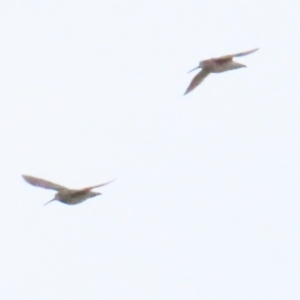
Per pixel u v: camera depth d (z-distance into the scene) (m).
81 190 18.11
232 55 21.03
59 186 18.23
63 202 18.16
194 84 21.19
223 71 21.02
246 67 21.00
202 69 21.03
